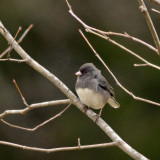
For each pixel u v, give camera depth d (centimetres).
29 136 1185
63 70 1202
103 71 1173
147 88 1162
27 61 564
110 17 1208
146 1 1212
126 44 1185
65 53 1210
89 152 1164
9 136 1175
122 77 1169
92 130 1169
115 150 1153
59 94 1211
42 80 1211
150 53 1181
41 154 1175
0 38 1145
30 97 1193
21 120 1188
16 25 1162
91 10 1211
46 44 1203
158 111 1155
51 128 1191
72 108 1201
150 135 1135
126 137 1138
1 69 1180
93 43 1193
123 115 1155
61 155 1171
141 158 460
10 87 1179
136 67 1170
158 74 1164
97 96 698
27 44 1187
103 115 1159
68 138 1171
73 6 1207
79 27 1202
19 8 1173
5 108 1160
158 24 1215
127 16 1214
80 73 712
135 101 1163
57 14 1199
